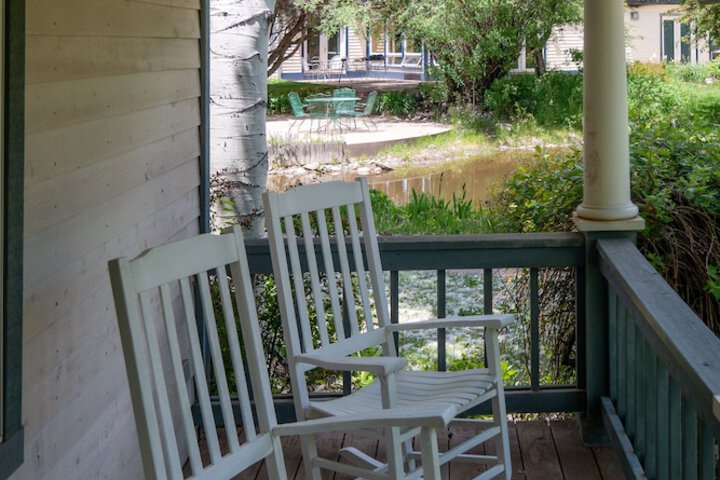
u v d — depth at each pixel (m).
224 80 4.86
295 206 2.86
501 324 2.91
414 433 2.58
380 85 25.23
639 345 2.91
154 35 3.05
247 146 4.91
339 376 4.70
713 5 17.50
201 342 3.69
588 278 3.41
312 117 17.31
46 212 2.20
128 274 1.93
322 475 3.31
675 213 3.75
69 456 2.35
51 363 2.24
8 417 1.92
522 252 3.44
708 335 2.14
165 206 3.22
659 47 24.05
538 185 4.26
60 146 2.29
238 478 3.27
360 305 4.80
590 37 3.29
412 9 18.73
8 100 1.89
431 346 5.66
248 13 4.84
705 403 1.85
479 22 18.17
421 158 15.62
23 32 1.96
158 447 1.93
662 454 2.59
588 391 3.46
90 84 2.49
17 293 1.95
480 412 3.52
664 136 4.10
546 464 3.33
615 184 3.33
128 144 2.80
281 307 2.74
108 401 2.66
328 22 18.75
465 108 18.36
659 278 2.73
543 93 18.00
